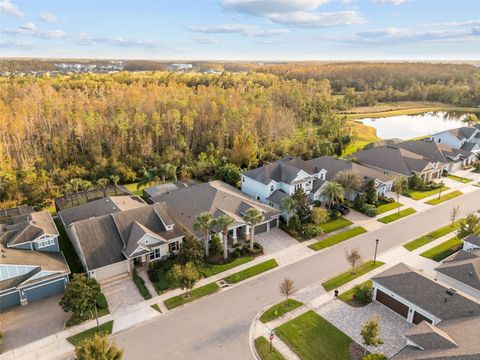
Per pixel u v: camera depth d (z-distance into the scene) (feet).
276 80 565.94
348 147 330.34
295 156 275.39
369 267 140.97
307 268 140.46
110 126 262.26
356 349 100.12
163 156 255.50
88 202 177.78
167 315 113.60
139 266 138.41
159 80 490.08
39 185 202.90
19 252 125.39
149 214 149.28
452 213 186.80
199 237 147.95
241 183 214.69
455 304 103.30
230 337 104.53
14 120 232.94
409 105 587.27
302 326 108.88
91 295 108.58
